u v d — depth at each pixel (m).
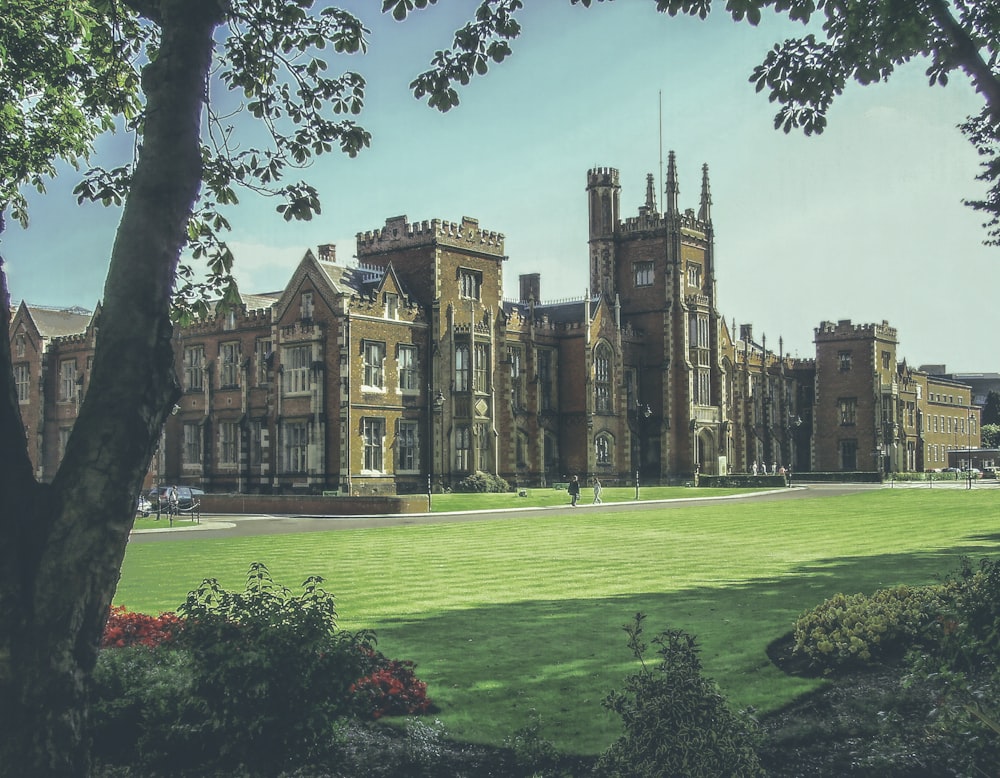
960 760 8.45
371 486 54.06
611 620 14.62
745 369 91.81
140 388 7.20
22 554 6.76
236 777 8.20
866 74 11.41
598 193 80.62
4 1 13.93
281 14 10.87
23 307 73.62
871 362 99.31
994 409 152.00
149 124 7.46
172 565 21.88
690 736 7.01
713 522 35.22
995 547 24.30
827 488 69.06
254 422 60.59
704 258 81.00
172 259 7.48
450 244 59.94
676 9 10.60
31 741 6.58
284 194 11.39
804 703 10.56
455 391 59.47
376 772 8.65
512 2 10.85
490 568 21.17
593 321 72.44
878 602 13.16
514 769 8.70
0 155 15.40
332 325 53.97
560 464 72.62
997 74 11.58
